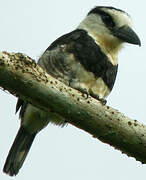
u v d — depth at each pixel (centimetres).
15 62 724
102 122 777
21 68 727
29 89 745
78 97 773
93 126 782
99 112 776
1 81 729
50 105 771
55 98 762
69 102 768
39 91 751
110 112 780
